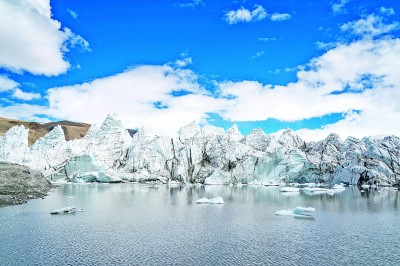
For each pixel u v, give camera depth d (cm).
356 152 17412
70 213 7375
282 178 17775
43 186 13050
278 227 6303
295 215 7462
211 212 7881
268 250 4844
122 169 19912
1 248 4703
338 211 8181
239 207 8781
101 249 4759
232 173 18750
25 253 4506
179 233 5756
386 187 15412
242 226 6353
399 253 4741
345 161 17450
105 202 9400
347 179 16625
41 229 5794
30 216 6850
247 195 12069
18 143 18562
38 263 4150
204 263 4284
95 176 17925
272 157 18550
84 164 18125
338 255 4644
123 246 4925
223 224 6512
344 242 5288
